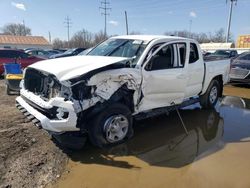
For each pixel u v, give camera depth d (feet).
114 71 15.11
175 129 19.48
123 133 16.03
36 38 223.30
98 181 12.56
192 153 15.64
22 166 13.43
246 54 40.11
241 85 39.24
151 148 16.17
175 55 18.95
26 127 18.33
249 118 22.38
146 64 16.84
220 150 16.08
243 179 12.93
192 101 22.38
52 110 14.08
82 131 15.10
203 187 12.21
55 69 14.78
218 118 22.24
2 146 15.29
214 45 139.03
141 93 16.69
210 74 23.20
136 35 20.38
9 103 24.95
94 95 14.47
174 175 13.20
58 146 15.74
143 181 12.65
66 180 12.54
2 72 44.86
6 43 206.18
